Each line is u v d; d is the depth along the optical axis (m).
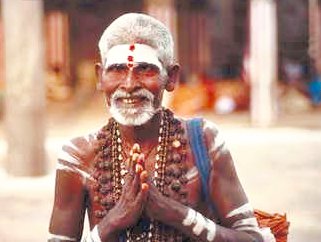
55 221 3.47
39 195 13.59
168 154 3.41
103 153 3.43
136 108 3.26
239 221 3.38
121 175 3.40
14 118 15.45
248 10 29.84
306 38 32.19
